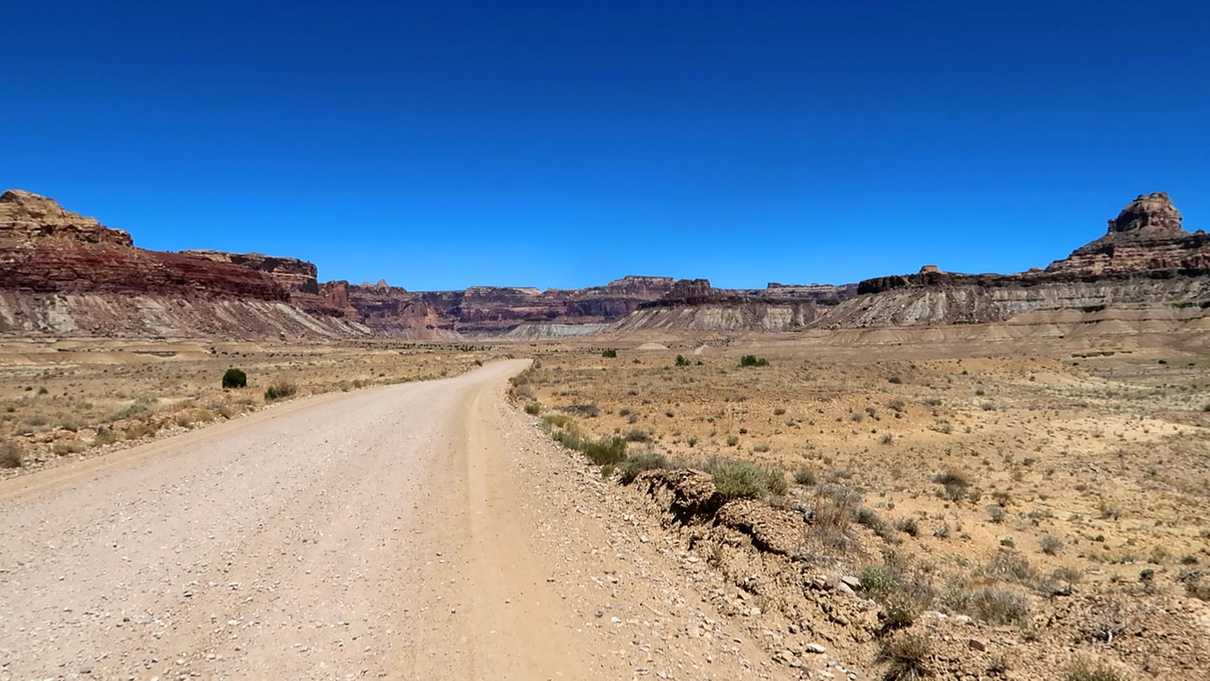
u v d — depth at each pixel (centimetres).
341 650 574
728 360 8200
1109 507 1714
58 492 1136
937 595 728
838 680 545
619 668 557
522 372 5581
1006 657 548
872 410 3241
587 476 1321
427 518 1006
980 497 1778
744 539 827
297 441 1728
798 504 959
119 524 943
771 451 2317
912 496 1716
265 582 729
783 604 677
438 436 1886
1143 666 531
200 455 1502
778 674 554
